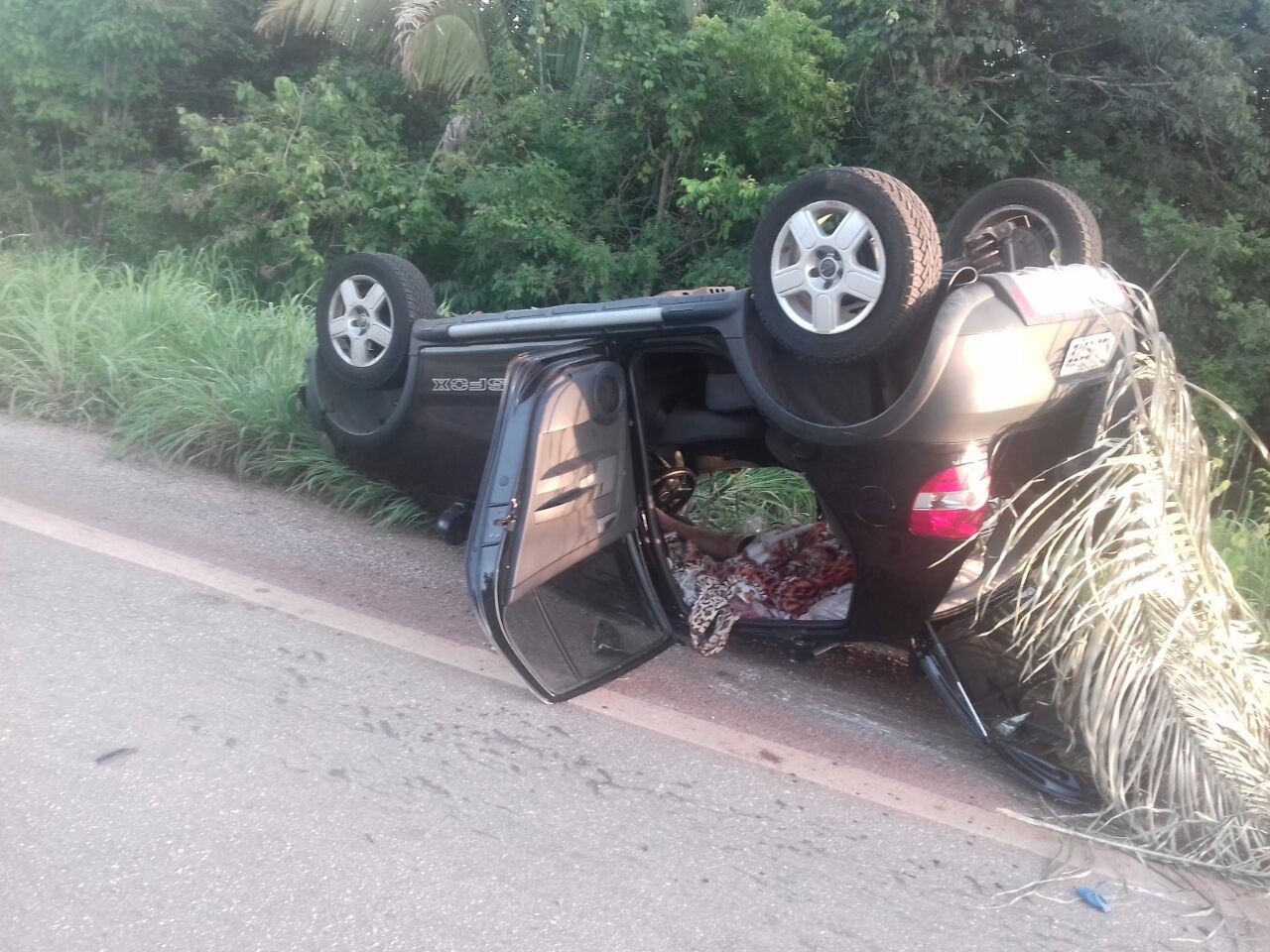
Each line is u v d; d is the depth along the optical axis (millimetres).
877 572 4504
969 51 11039
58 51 14141
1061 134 11594
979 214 5352
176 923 3254
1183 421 4113
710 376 5188
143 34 13867
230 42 15531
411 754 4211
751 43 11258
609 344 5078
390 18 13758
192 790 3869
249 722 4328
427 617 5457
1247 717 3984
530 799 3986
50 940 3148
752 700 4891
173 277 10047
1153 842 3922
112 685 4504
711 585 5199
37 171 14305
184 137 14500
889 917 3504
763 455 5445
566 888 3537
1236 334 10453
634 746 4398
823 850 3826
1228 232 10398
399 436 6047
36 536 6004
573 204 12891
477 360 5547
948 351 4125
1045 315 4320
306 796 3895
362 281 6074
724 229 11828
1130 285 4520
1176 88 10961
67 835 3588
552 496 4605
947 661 4621
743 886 3607
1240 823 3801
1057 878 3750
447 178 12930
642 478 5207
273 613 5316
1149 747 3926
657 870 3656
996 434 4332
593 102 13492
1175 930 3527
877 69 11867
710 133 12328
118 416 7973
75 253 11461
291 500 7078
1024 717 4441
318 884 3467
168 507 6727
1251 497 7852
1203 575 4023
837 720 4789
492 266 12945
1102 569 3992
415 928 3312
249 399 7441
